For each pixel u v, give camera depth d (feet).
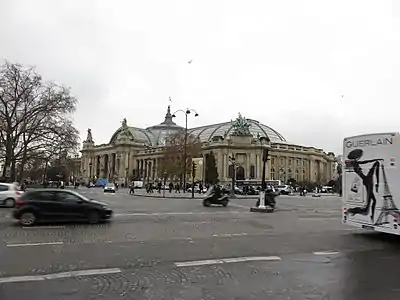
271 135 477.36
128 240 45.83
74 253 37.11
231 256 37.65
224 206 116.67
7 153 168.86
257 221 73.36
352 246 46.14
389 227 49.21
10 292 24.57
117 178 492.95
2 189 92.79
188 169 291.99
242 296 24.67
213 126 497.87
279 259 36.81
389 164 49.96
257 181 342.64
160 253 38.24
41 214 58.90
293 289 26.55
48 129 176.24
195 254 38.24
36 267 31.12
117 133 550.77
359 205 53.47
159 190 232.12
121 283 27.14
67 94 184.44
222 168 402.93
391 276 30.86
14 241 43.37
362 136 53.72
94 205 62.39
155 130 578.25
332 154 547.90
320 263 35.45
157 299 23.71
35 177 330.13
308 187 373.81
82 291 25.05
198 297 24.29
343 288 27.07
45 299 23.30
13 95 171.22
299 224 69.82
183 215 82.53
